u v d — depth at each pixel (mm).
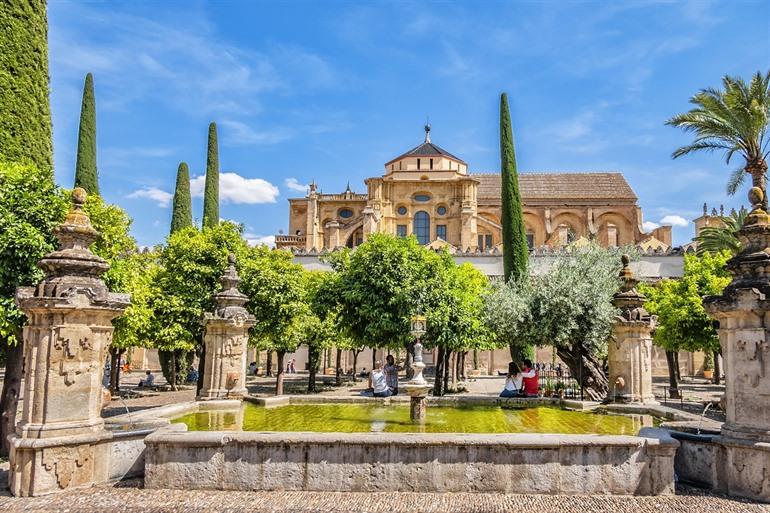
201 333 22031
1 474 9211
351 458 8227
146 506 7438
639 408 12844
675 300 27453
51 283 8172
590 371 17391
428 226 60469
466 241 58250
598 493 8062
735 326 8195
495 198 66188
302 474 8211
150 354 51125
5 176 10875
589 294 16984
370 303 21406
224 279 14812
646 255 47719
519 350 26516
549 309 17000
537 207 66062
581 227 65750
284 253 24625
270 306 22469
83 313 8297
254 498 7844
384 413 12930
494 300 18453
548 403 14375
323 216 67750
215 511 7305
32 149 12859
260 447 8289
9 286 10461
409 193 60688
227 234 22812
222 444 8250
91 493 7926
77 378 8250
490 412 13195
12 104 12414
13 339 10680
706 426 9023
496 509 7461
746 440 7875
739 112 20906
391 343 21812
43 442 7789
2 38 12336
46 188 11219
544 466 8117
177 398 26172
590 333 16672
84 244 8742
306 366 50688
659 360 47719
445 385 24953
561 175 71875
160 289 22672
